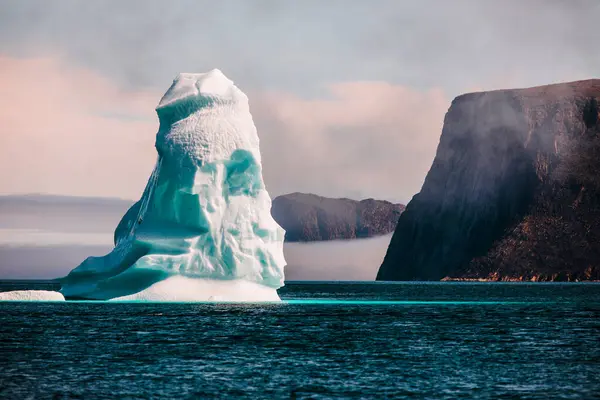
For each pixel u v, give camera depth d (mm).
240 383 53469
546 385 53562
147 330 83125
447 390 51750
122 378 54562
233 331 84125
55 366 59094
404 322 100250
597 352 70125
